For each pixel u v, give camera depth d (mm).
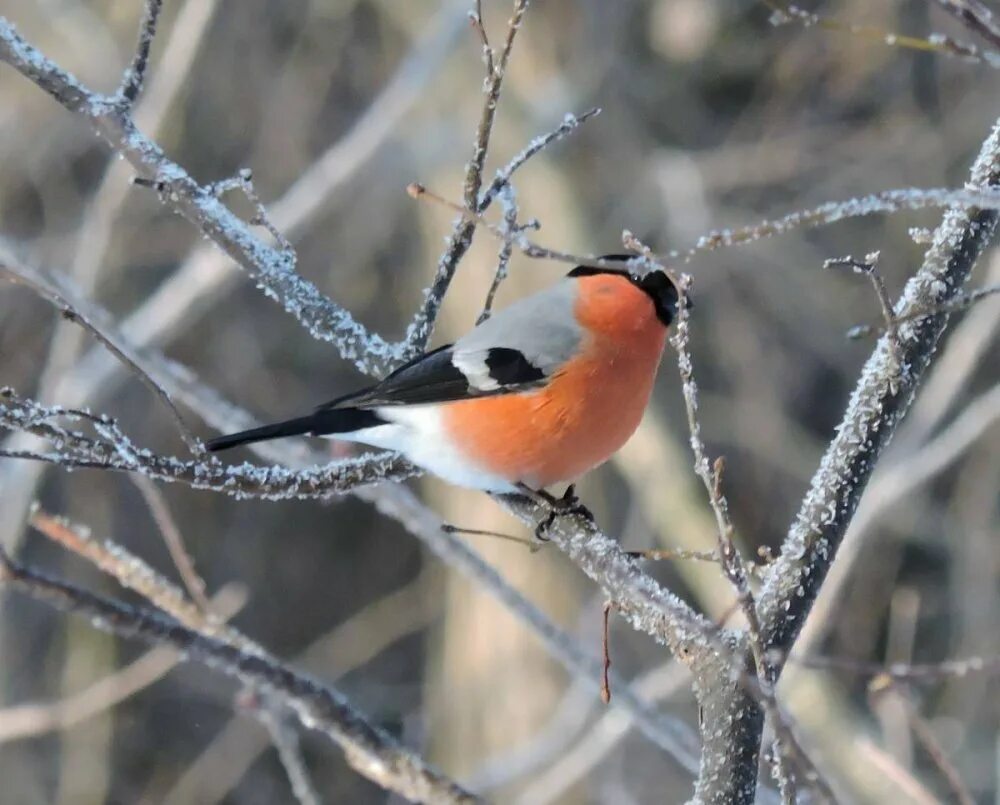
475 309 13305
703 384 15375
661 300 5453
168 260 14438
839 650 14016
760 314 15438
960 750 12422
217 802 14875
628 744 12820
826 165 15469
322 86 15305
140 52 5422
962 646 13516
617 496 14547
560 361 5297
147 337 10047
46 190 14438
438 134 13914
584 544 4574
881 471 10164
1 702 13141
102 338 4281
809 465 15000
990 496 13922
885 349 4156
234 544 16062
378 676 16188
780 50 15633
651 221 14812
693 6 15461
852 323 15234
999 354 13867
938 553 14555
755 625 3373
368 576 16516
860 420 4094
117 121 5379
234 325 15578
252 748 15000
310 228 14602
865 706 13617
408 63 11617
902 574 14531
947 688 13219
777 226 3146
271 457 7250
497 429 5262
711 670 3902
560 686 12461
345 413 5371
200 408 7168
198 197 5422
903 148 15094
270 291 5465
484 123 5086
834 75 15562
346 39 15367
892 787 9055
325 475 5008
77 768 14078
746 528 15164
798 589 3973
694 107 15898
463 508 13102
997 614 13656
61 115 14367
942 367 10570
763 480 15297
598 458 5508
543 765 11820
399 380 5379
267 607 16109
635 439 12586
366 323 15773
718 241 3193
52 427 4266
